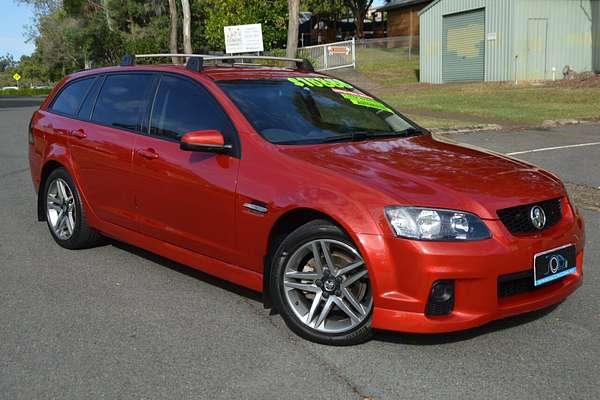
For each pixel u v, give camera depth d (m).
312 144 4.54
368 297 3.87
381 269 3.71
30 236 6.67
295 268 4.13
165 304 4.77
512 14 24.81
